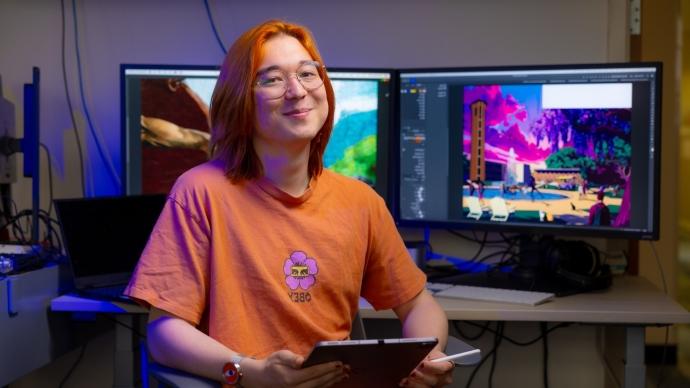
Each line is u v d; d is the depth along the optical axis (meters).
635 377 1.91
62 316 2.19
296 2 2.52
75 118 2.55
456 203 2.27
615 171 2.12
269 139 1.42
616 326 2.23
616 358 2.26
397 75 2.29
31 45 2.55
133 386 2.01
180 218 1.39
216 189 1.42
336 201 1.52
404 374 1.32
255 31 1.43
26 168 2.25
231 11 2.52
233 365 1.23
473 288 2.10
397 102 2.30
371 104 2.31
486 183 2.23
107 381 2.57
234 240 1.40
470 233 2.54
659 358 3.79
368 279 1.61
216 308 1.37
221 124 1.44
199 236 1.39
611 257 2.41
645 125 2.10
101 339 2.57
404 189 2.31
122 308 1.92
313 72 1.43
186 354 1.29
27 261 2.06
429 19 2.51
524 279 2.23
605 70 2.11
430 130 2.28
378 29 2.52
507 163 2.21
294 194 1.48
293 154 1.44
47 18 2.54
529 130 2.18
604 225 2.13
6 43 2.55
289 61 1.40
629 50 2.49
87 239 2.10
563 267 2.20
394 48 2.52
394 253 1.60
